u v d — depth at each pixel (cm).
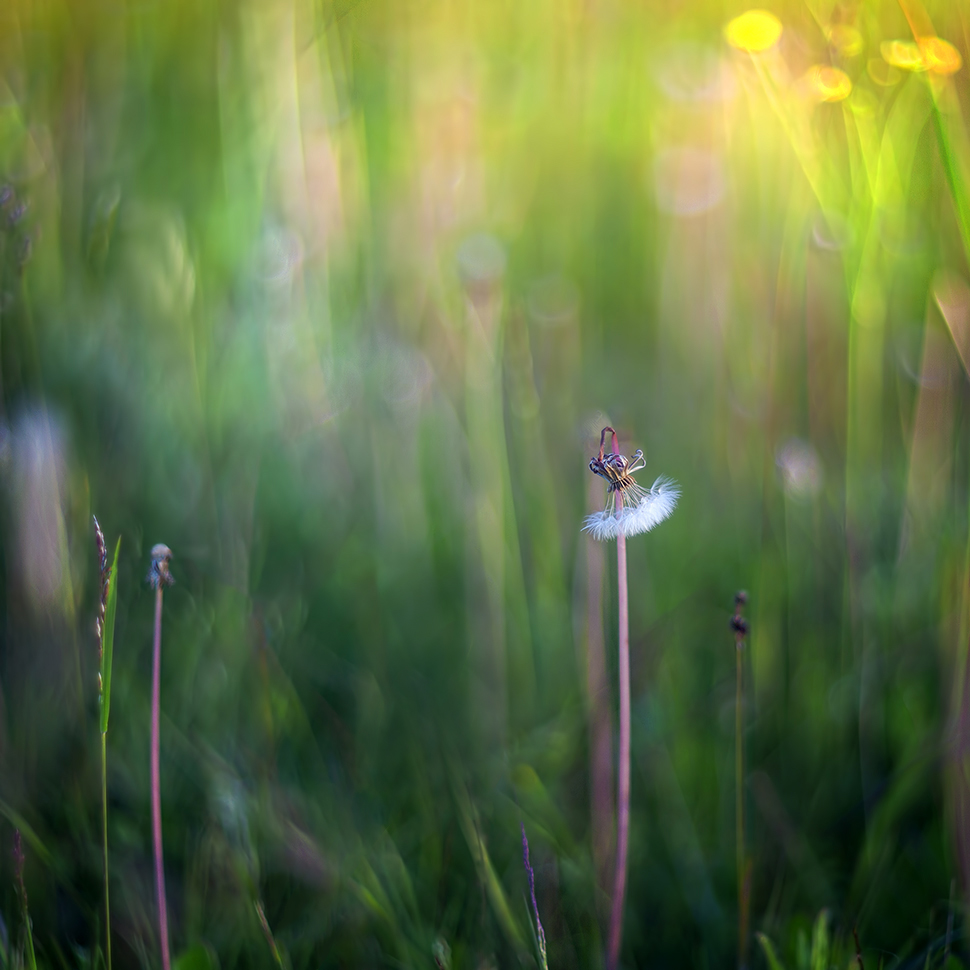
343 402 150
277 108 154
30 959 126
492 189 182
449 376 154
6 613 137
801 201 142
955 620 134
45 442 136
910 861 134
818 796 136
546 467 142
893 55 131
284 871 132
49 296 145
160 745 136
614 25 179
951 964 128
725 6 158
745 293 147
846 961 129
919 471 138
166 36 168
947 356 137
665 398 155
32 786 135
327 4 148
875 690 137
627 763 125
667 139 172
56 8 154
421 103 173
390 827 134
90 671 137
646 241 174
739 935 130
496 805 134
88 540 138
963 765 130
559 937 130
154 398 146
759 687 138
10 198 137
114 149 161
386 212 167
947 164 128
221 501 142
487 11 179
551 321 153
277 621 140
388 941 130
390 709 139
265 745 135
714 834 135
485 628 141
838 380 143
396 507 149
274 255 150
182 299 146
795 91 136
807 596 141
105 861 126
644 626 141
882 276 137
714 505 147
